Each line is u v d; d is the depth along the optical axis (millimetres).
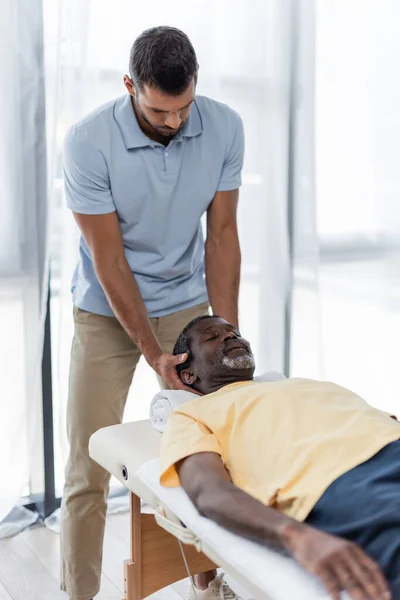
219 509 1312
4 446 2428
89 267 2072
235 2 2564
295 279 2836
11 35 2236
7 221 2328
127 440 1685
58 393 2492
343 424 1459
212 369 1702
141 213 1968
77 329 2102
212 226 2098
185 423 1538
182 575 1830
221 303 2088
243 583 1266
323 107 2875
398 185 3039
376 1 2840
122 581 2215
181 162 1945
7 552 2383
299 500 1358
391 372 3180
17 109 2279
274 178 2730
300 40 2662
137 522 1747
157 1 2430
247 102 2650
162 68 1652
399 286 3150
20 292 2371
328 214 2982
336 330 3105
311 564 1156
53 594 2154
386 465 1361
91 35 2361
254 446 1474
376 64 2895
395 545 1199
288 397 1516
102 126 1884
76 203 1914
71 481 2064
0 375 2393
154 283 2076
